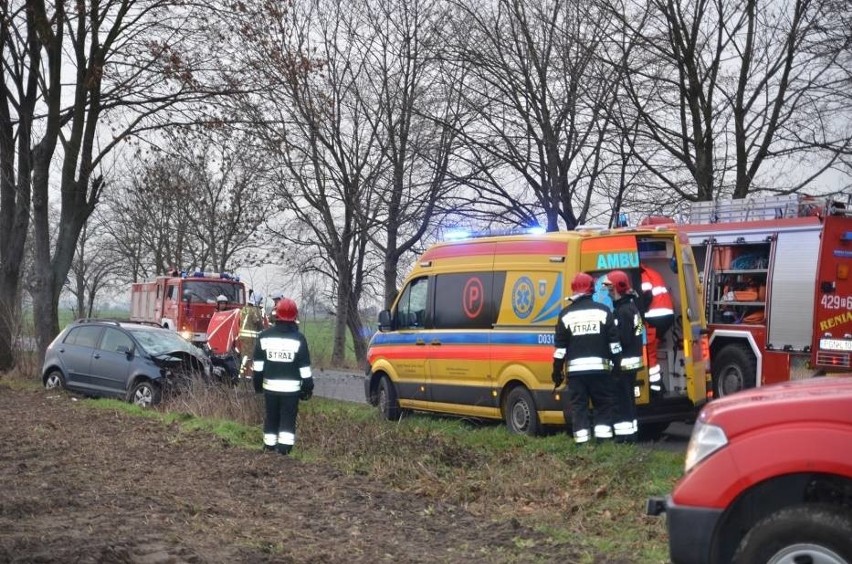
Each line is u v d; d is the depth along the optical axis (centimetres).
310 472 929
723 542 482
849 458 437
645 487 832
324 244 3366
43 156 2270
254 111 2456
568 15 2239
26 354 2253
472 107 2420
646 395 1124
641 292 1145
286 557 599
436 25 2623
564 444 1027
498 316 1240
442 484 885
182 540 615
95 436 1138
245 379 1506
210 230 3688
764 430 460
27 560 527
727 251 1566
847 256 1431
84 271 5297
